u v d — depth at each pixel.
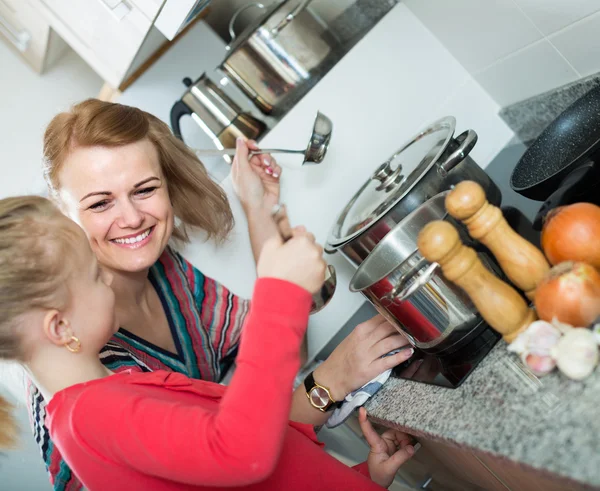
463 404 0.78
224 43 1.75
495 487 0.92
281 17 1.36
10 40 1.90
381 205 1.07
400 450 1.09
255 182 1.32
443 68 1.41
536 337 0.68
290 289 0.71
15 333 0.76
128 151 1.08
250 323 0.71
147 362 1.17
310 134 1.37
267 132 1.45
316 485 0.87
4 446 0.97
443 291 0.87
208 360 1.32
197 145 1.68
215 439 0.66
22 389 1.41
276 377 0.68
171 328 1.28
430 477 1.30
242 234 1.38
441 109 1.42
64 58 2.10
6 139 2.07
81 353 0.80
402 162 1.19
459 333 0.88
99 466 0.74
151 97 1.70
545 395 0.68
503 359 0.79
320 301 1.02
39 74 2.08
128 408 0.70
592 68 1.13
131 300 1.21
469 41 1.33
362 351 1.06
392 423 0.90
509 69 1.31
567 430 0.61
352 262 1.12
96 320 0.80
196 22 1.71
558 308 0.67
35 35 1.75
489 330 0.88
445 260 0.72
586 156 0.84
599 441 0.56
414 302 0.89
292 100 1.44
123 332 1.16
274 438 0.67
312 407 1.10
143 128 1.13
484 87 1.42
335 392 1.09
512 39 1.23
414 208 1.03
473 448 0.69
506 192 1.32
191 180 1.28
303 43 1.39
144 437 0.68
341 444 1.48
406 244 0.92
